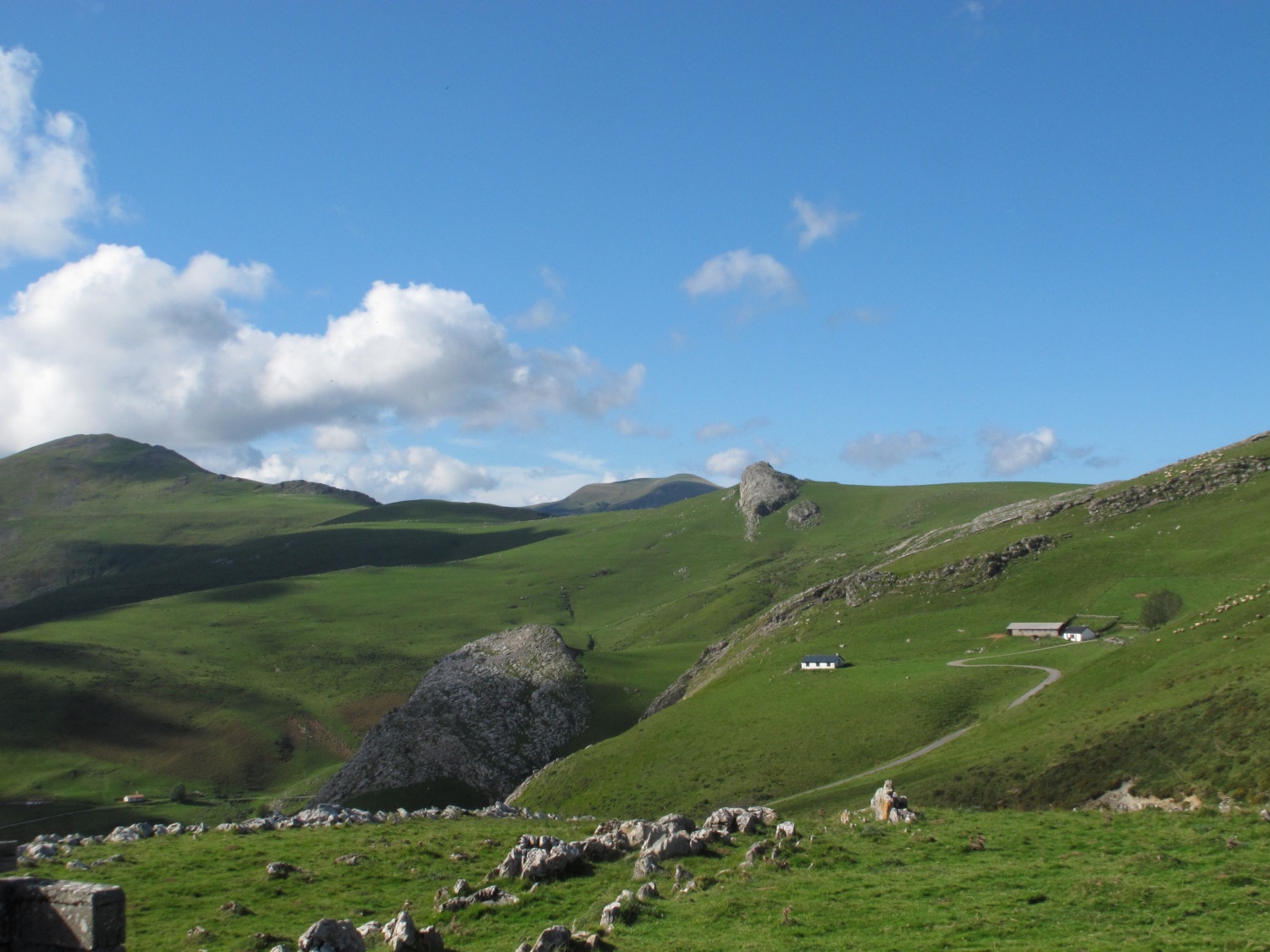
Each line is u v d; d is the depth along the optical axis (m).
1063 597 159.88
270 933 29.55
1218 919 24.80
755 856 34.19
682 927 27.45
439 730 175.88
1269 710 57.72
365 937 27.44
